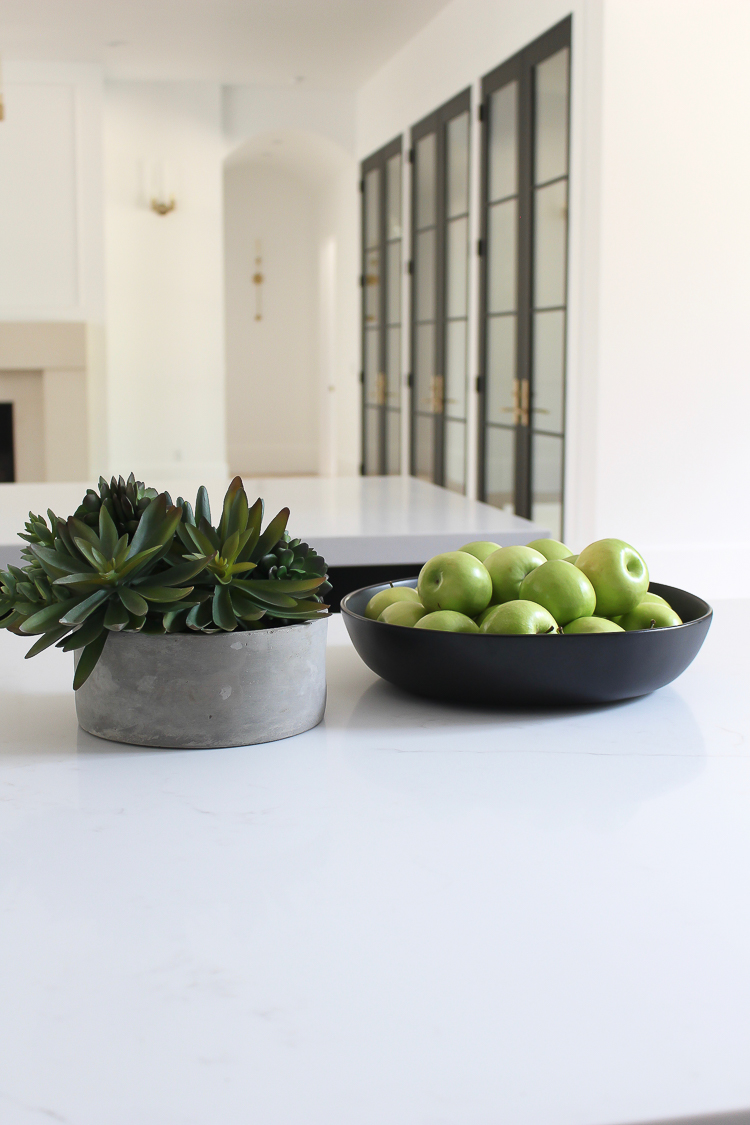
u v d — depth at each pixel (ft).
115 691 2.69
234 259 36.63
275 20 21.07
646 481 14.93
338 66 24.59
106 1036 1.47
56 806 2.32
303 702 2.80
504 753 2.68
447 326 21.26
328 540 5.95
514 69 17.07
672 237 14.49
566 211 15.42
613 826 2.22
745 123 14.43
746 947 1.71
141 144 25.95
